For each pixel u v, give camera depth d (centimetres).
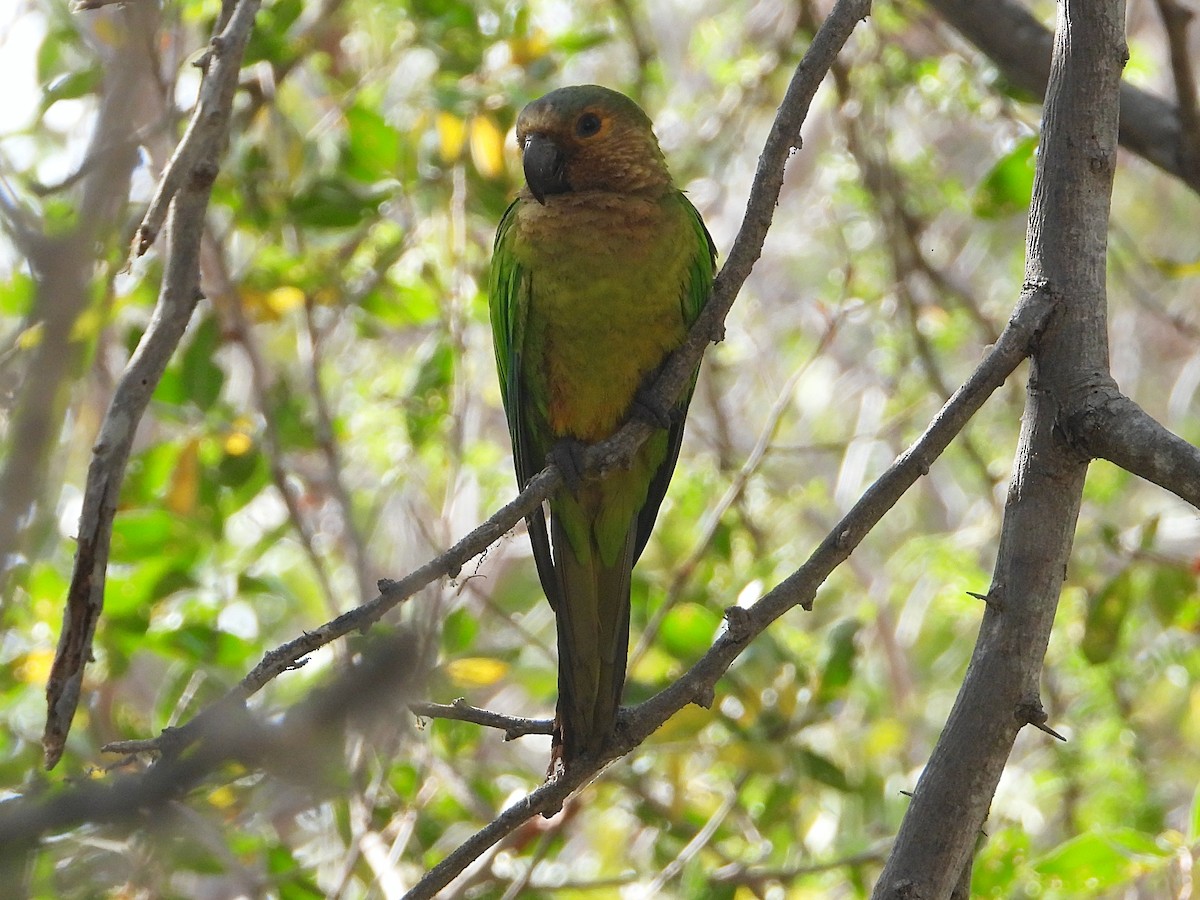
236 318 1108
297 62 1190
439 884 587
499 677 1031
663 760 1133
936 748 547
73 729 1027
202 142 640
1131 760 1209
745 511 1259
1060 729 1319
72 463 1285
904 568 1472
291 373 1473
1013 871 949
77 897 652
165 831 539
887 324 1377
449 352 1191
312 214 1141
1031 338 577
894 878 527
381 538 1447
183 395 1136
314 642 532
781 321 1788
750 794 1200
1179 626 1085
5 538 444
